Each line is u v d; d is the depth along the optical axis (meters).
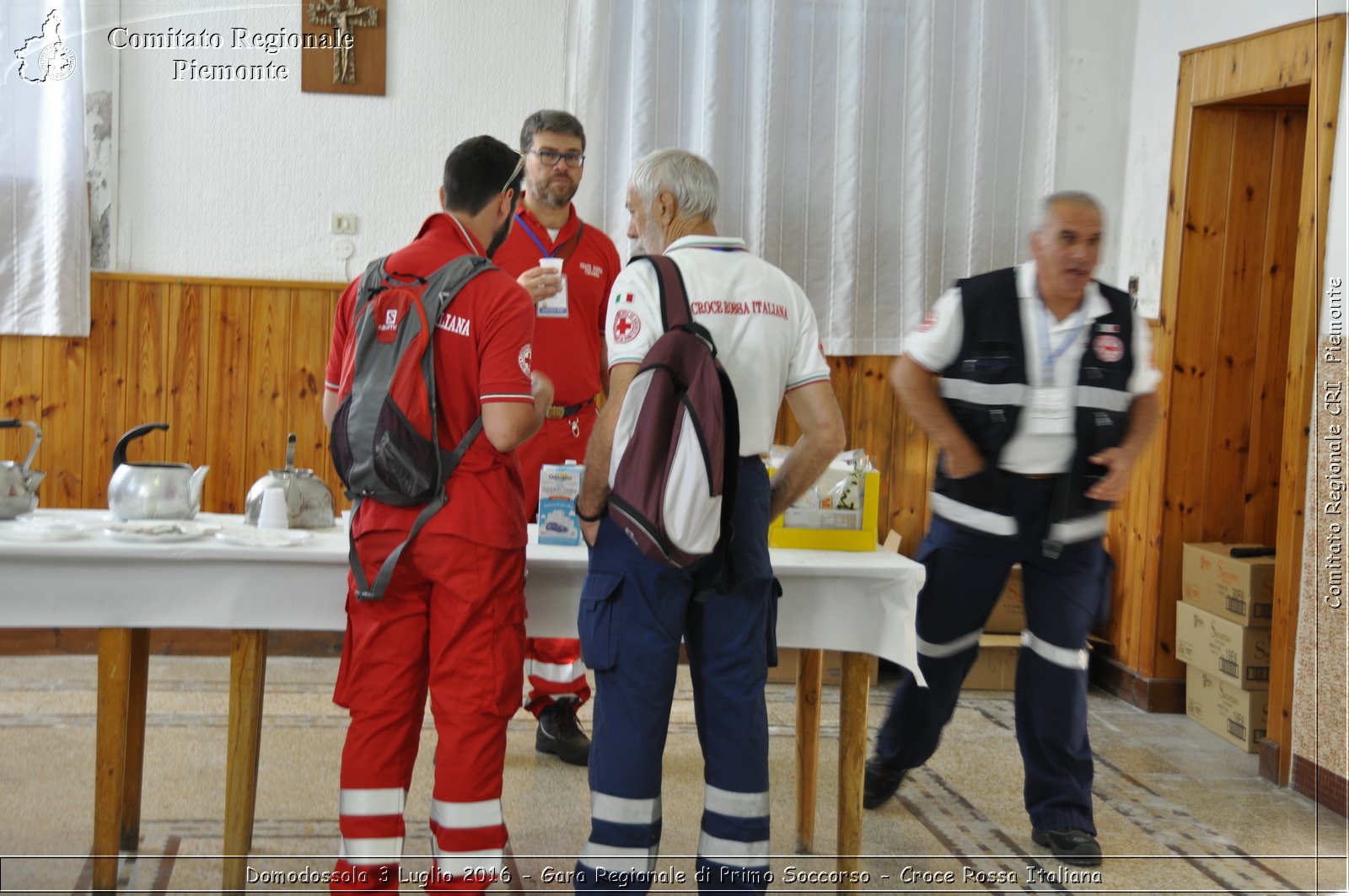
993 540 3.01
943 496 3.09
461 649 2.35
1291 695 3.78
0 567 2.47
